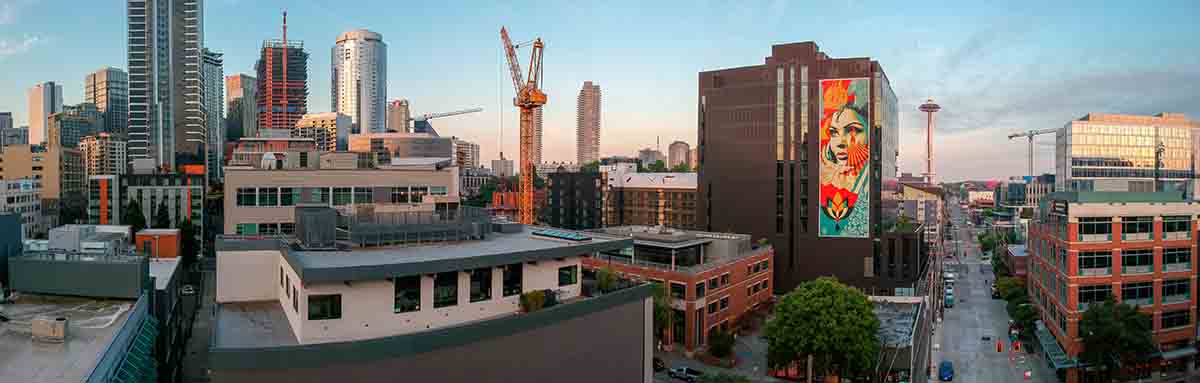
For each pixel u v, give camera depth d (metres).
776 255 123.31
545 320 38.81
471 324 35.03
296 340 34.06
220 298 42.72
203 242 152.88
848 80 118.56
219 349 29.00
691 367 80.50
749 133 126.31
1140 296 75.25
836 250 118.88
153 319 51.59
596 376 43.00
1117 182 78.88
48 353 36.97
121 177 148.25
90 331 41.22
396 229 43.00
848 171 118.00
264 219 81.00
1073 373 73.75
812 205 120.62
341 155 91.88
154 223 149.25
